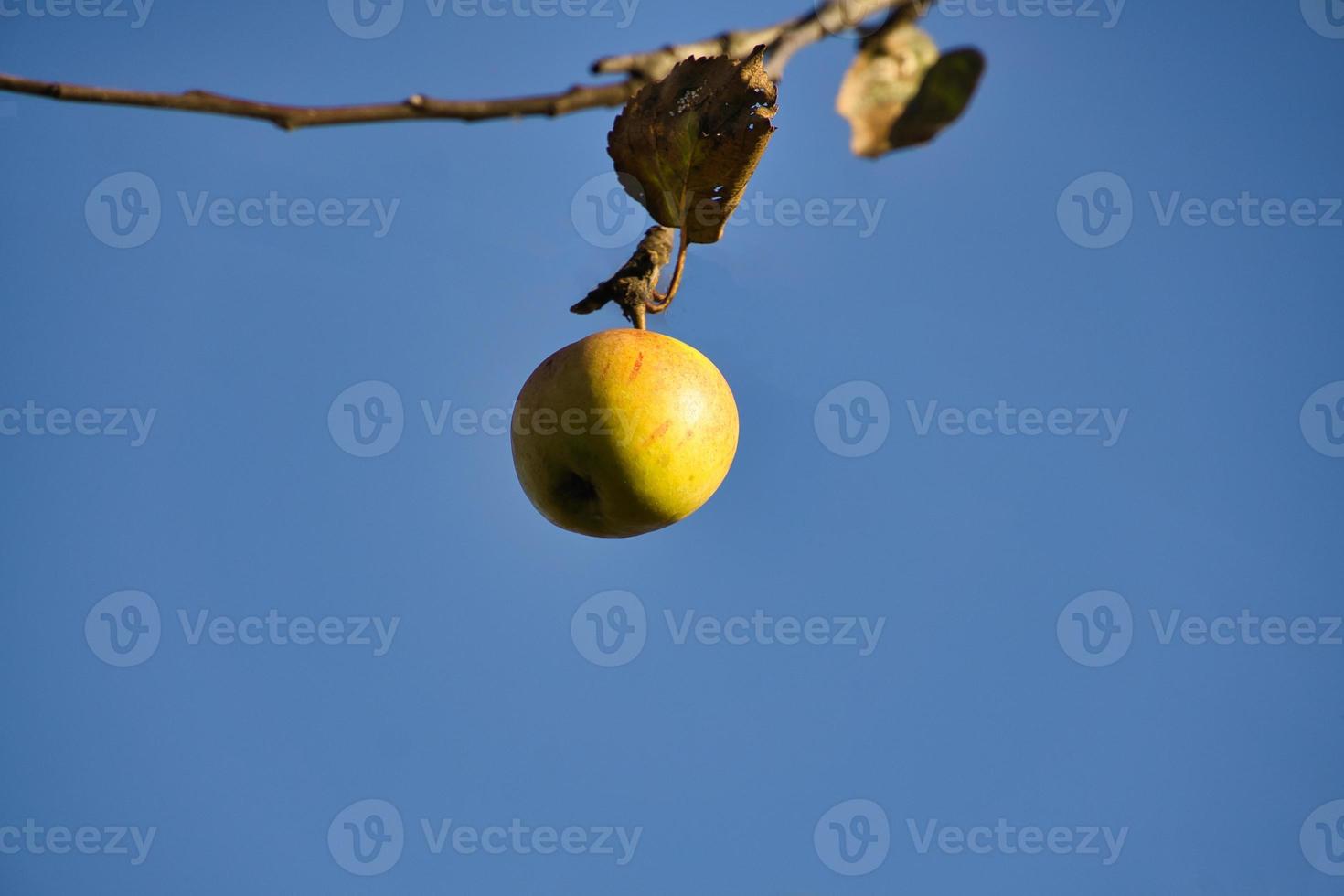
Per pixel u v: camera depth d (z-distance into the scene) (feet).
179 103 10.75
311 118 11.01
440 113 11.70
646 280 11.96
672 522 11.60
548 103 11.98
